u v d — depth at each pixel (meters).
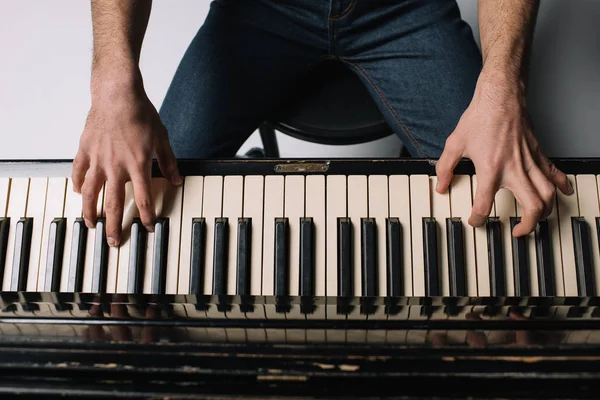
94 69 1.17
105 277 1.07
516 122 1.09
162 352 0.51
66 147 2.11
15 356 0.51
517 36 1.23
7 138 2.12
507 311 0.68
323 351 0.52
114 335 0.55
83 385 0.51
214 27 1.55
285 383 0.51
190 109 1.47
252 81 1.55
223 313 0.66
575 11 2.10
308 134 1.69
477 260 1.08
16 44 2.14
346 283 1.06
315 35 1.59
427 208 1.10
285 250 1.07
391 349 0.52
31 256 1.09
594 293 1.06
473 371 0.50
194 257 1.06
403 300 0.77
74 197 1.11
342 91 1.70
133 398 0.50
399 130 1.58
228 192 1.10
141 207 1.05
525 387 0.50
